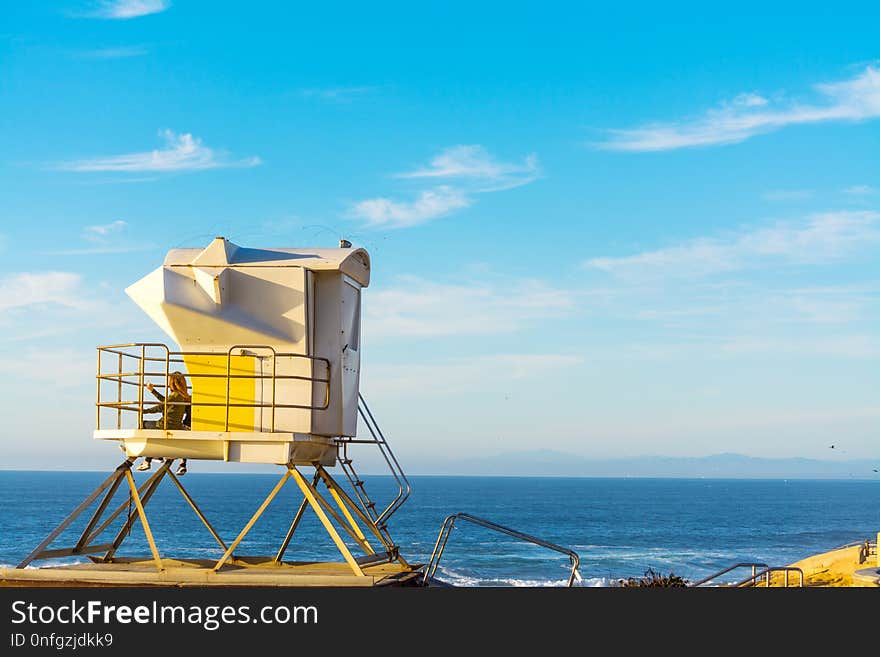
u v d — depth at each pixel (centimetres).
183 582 1222
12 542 8588
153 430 1255
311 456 1327
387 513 1459
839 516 15888
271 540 8531
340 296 1317
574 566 1293
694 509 17638
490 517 14062
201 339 1287
